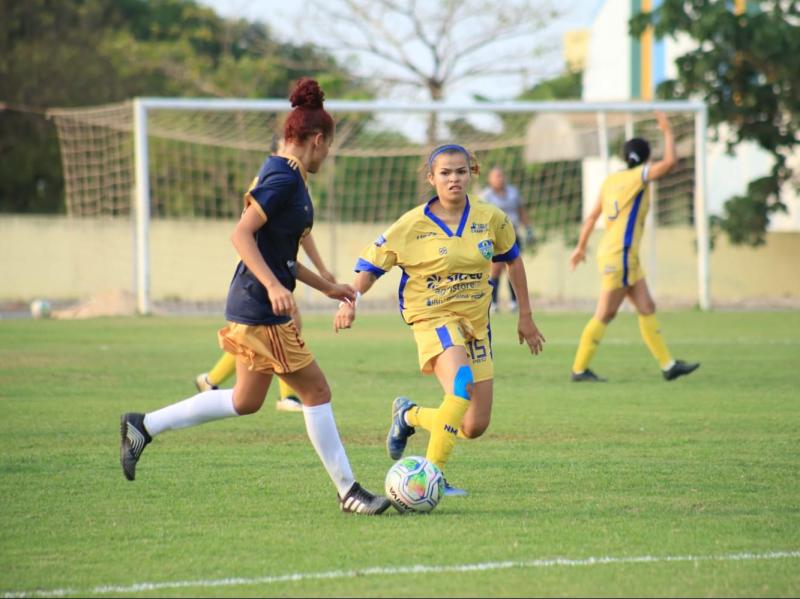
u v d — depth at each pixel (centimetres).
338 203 6378
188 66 8469
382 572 972
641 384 2491
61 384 2450
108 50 8262
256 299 1192
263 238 1191
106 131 6078
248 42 9556
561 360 3047
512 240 1410
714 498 1296
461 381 1309
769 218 5894
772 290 6069
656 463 1527
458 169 1348
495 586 931
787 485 1375
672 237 5962
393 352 3244
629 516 1201
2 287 5966
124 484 1375
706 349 3303
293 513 1218
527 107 4988
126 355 3102
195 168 6688
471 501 1282
